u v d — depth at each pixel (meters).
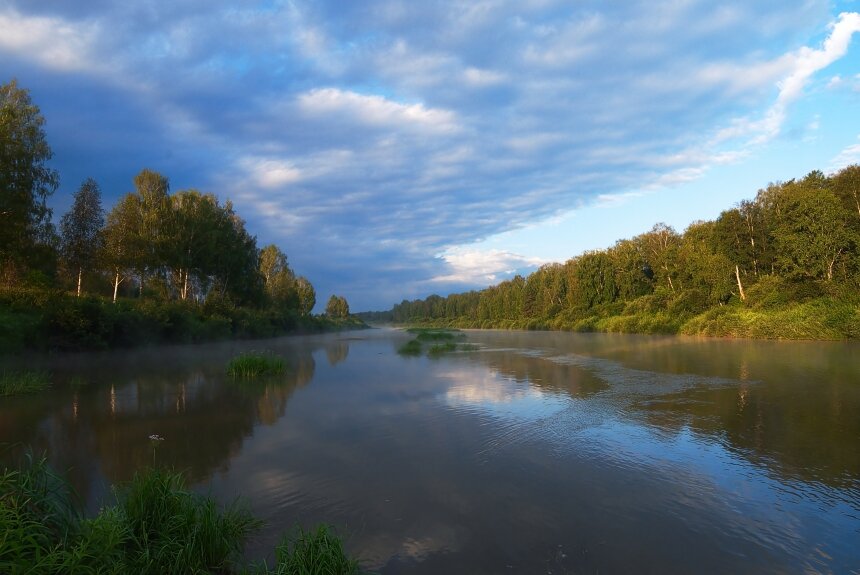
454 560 5.45
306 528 6.25
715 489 7.47
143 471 8.41
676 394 14.84
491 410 13.18
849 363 20.91
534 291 99.69
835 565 5.36
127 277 44.91
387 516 6.62
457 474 8.26
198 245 49.62
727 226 52.12
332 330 101.81
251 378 20.06
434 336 55.41
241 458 9.25
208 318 46.97
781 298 41.75
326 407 13.95
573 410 12.89
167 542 5.12
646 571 5.23
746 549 5.69
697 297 52.59
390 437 10.65
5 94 28.17
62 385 17.88
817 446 9.48
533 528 6.23
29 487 4.87
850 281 38.81
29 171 25.73
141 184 47.44
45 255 29.44
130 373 21.64
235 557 5.43
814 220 41.56
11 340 23.05
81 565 4.16
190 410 13.61
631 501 7.06
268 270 84.19
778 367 20.19
